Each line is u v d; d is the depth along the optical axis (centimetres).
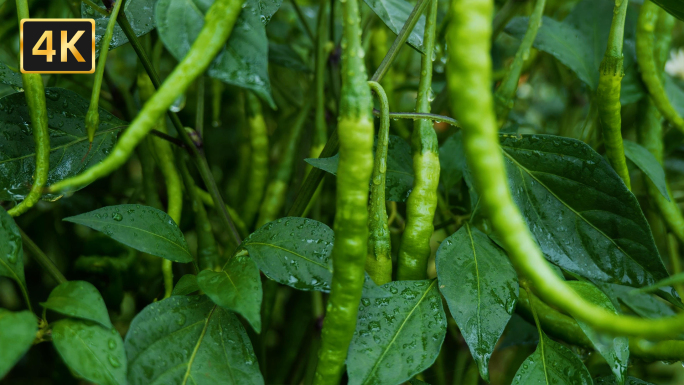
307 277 69
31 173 73
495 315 71
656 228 92
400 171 77
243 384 68
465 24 58
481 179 58
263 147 96
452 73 58
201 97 83
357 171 65
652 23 84
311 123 104
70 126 74
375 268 73
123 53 121
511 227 58
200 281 69
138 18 74
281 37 118
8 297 109
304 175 96
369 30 100
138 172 129
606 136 78
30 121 73
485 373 70
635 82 86
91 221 70
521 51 83
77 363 65
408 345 70
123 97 93
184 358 68
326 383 68
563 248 75
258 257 70
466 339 70
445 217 84
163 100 64
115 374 66
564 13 118
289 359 100
